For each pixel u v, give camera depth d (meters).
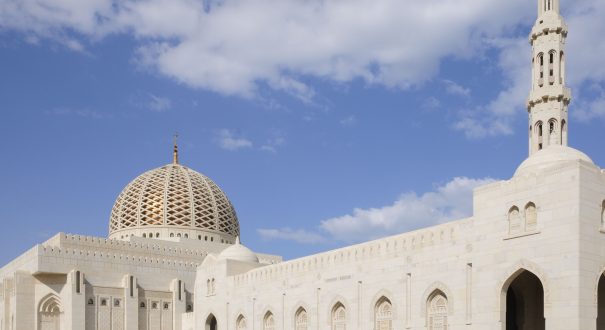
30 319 83.00
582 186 44.25
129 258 89.75
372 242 61.88
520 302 54.44
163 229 103.00
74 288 83.12
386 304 59.88
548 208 45.75
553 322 44.19
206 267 87.31
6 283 86.94
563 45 58.44
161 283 92.00
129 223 104.44
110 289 86.94
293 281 71.06
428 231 56.12
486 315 49.00
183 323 90.56
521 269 46.97
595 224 44.78
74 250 85.19
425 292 55.34
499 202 49.44
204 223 105.88
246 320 77.62
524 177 47.81
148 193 105.25
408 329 56.34
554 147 50.91
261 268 76.62
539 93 57.72
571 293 43.31
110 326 85.94
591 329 43.22
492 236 49.53
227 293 81.94
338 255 65.62
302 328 69.62
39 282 84.19
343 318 64.31
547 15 58.62
